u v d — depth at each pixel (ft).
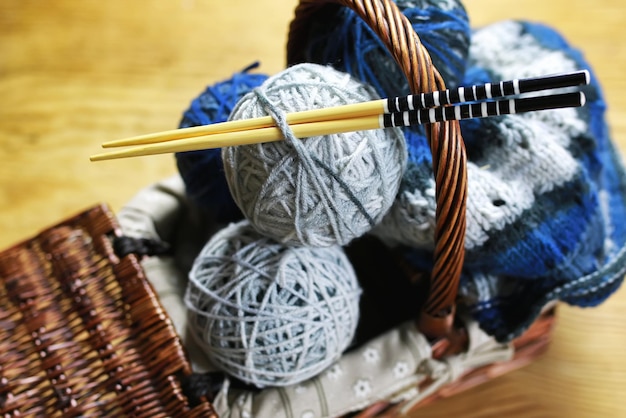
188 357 1.55
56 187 2.43
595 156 1.70
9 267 1.69
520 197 1.52
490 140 1.59
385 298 1.81
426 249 1.64
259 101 1.31
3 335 1.61
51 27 2.84
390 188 1.36
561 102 1.17
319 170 1.27
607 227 1.76
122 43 2.77
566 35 2.63
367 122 1.24
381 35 1.30
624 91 2.46
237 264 1.46
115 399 1.52
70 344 1.58
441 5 1.50
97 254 1.68
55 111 2.60
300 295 1.43
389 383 1.59
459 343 1.65
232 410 1.54
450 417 1.96
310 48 1.58
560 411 1.95
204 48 2.73
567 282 1.58
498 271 1.59
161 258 1.77
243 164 1.32
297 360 1.46
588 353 2.02
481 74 1.77
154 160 2.47
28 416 1.52
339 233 1.37
